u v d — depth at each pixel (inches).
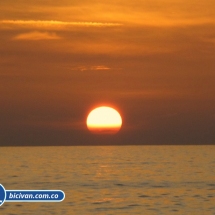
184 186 6299.2
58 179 7116.1
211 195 5521.7
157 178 7278.5
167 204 4987.7
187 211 4640.8
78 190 5944.9
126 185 6427.2
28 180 6993.1
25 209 4736.7
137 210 4694.9
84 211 4653.1
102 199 5265.8
